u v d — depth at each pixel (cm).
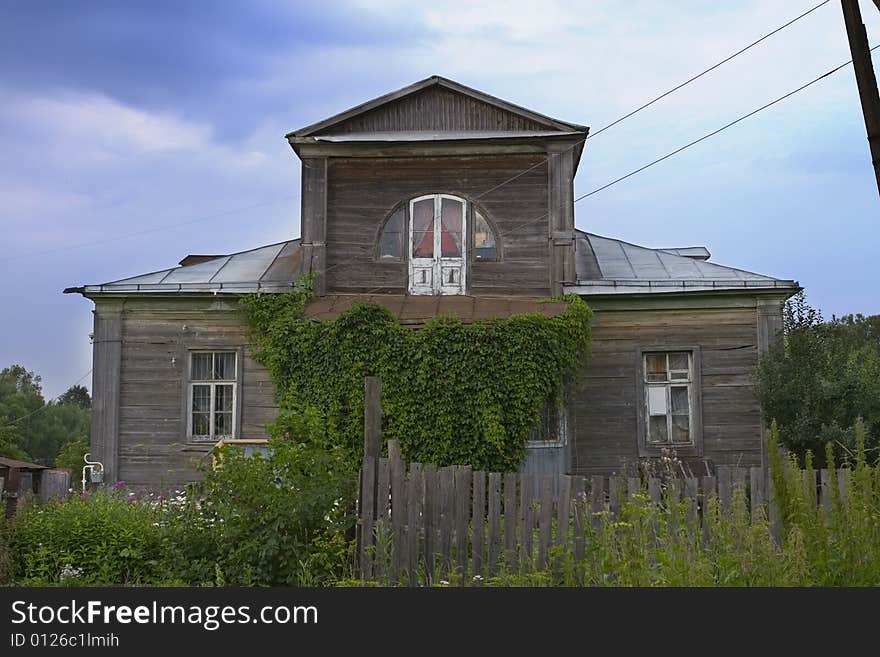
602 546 820
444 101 2098
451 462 1825
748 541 716
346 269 2061
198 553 1013
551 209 2048
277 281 2034
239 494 1015
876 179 824
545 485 904
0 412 7394
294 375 1916
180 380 2025
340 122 2070
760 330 2008
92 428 2017
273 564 979
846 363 1769
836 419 1692
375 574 970
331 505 999
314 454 1047
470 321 1859
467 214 2069
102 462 2008
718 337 2023
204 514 1030
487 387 1831
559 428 1931
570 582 830
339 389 1867
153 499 1644
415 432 1836
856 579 707
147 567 1080
